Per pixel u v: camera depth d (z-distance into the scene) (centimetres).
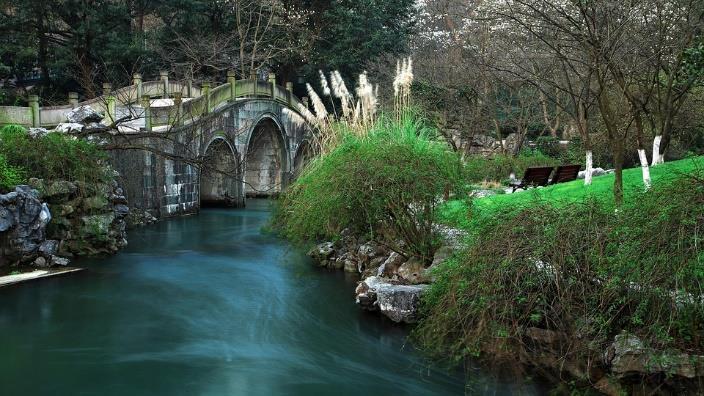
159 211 1905
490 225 662
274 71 3550
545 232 609
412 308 815
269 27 3128
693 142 1897
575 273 589
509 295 595
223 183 2375
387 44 3325
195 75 3075
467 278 634
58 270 1177
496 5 1345
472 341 593
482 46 2080
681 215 515
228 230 1775
